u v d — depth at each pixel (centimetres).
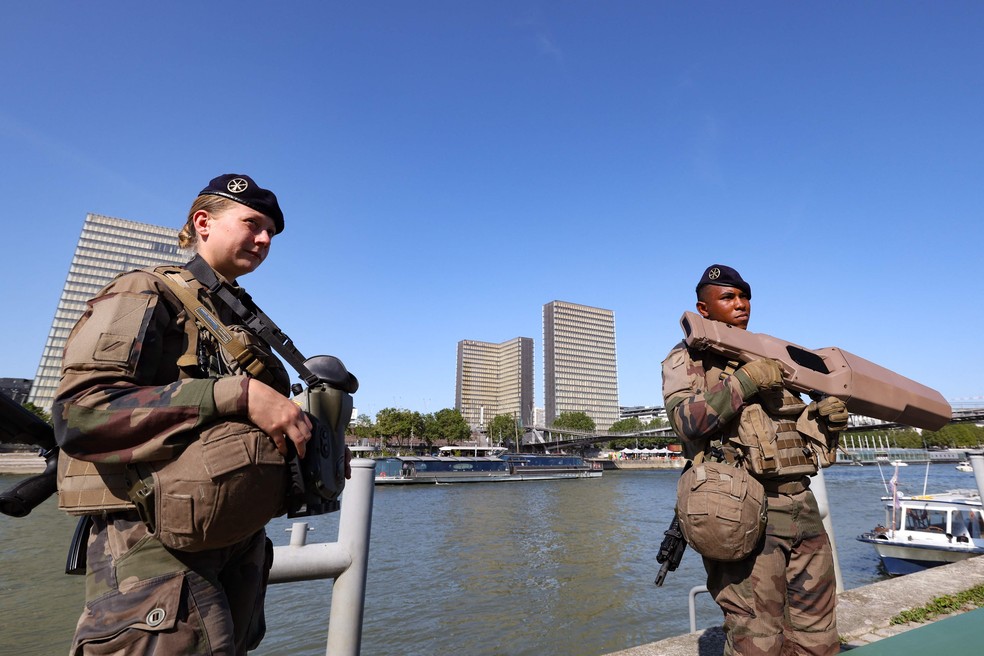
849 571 1900
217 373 145
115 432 113
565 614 1543
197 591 124
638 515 3819
